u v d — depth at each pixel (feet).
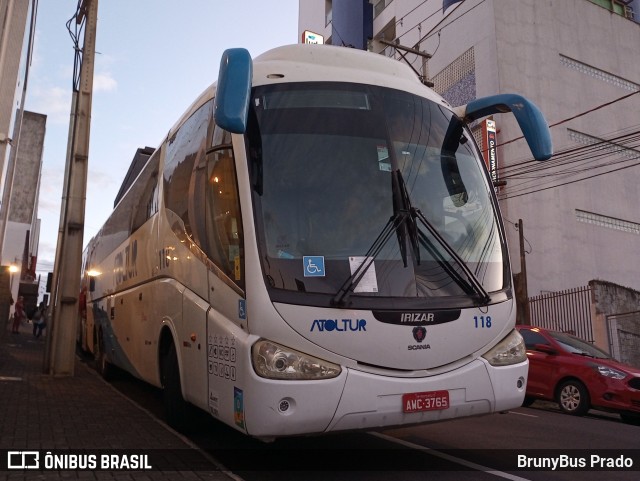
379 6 107.55
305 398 13.80
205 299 17.54
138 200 29.32
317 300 14.38
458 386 15.28
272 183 15.55
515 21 75.82
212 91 20.12
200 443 19.99
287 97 16.87
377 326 14.60
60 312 38.14
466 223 17.42
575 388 33.24
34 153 135.33
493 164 67.82
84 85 40.24
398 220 15.97
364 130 16.97
